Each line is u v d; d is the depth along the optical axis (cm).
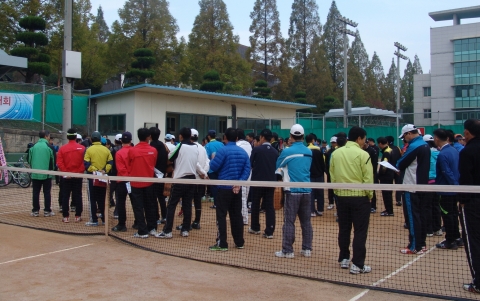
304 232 669
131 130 2120
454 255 679
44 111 1895
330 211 1134
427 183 683
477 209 502
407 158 694
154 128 880
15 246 717
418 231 675
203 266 612
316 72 4784
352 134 613
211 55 4000
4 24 2781
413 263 630
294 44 4925
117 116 2198
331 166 616
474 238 504
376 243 756
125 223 870
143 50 3047
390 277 562
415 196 677
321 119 3008
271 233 802
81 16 3609
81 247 717
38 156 997
